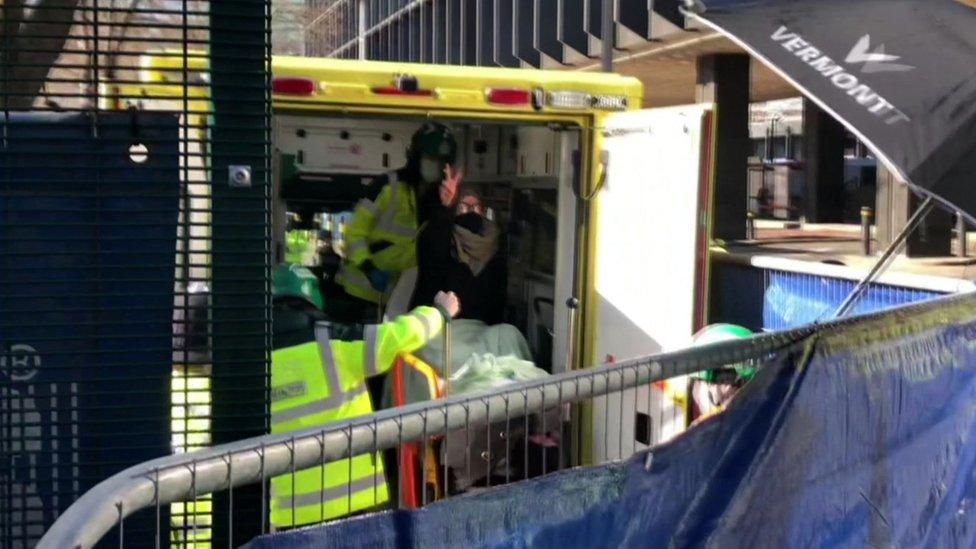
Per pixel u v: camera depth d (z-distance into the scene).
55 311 3.83
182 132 3.86
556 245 6.57
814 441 3.47
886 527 3.89
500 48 23.70
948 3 5.88
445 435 3.19
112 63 4.29
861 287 5.14
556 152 6.64
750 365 3.57
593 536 2.83
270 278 3.94
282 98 5.84
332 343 5.49
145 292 3.88
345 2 38.19
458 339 6.49
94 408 3.86
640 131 5.96
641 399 5.68
